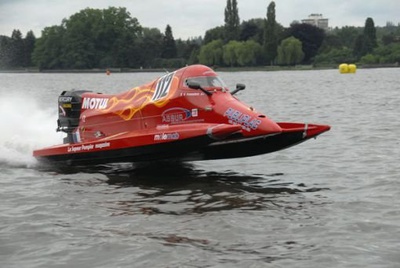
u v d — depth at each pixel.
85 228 8.34
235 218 8.62
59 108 14.66
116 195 10.27
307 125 11.69
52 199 10.03
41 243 7.75
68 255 7.32
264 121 11.17
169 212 9.05
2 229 8.32
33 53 133.75
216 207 9.29
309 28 132.50
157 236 7.93
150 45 133.38
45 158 13.49
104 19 130.75
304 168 12.57
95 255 7.31
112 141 12.34
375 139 16.20
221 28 139.25
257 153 12.06
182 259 7.12
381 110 25.09
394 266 6.81
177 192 10.38
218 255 7.22
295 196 9.99
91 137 13.78
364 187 10.51
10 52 139.12
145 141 11.87
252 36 135.75
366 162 12.87
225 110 11.60
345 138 16.58
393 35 144.62
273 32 124.50
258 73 111.06
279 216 8.73
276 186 10.84
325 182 11.09
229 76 93.81
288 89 47.16
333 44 138.25
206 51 126.44
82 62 129.75
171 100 12.14
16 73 133.88
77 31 129.50
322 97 35.41
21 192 10.59
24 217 8.91
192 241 7.71
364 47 127.19
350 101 31.17
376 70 107.25
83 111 14.17
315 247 7.43
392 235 7.79
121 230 8.22
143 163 13.49
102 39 131.62
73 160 13.08
